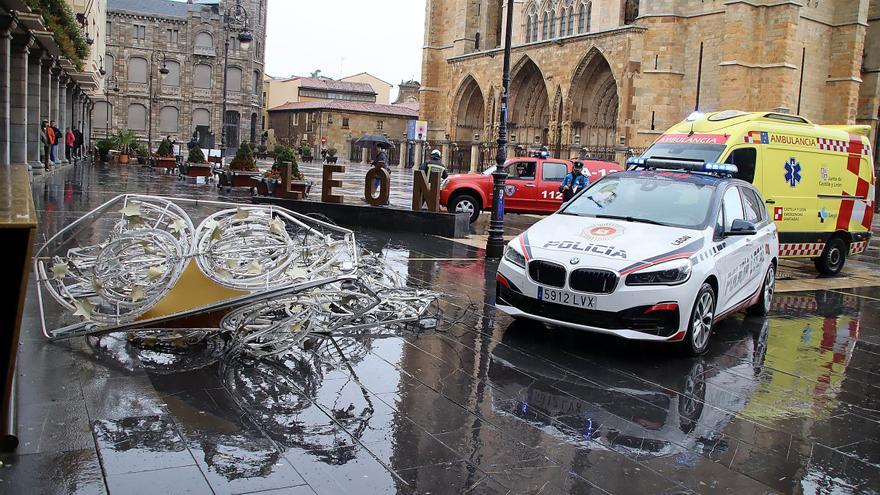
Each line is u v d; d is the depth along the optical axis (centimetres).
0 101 2081
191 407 554
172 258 668
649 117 4347
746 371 777
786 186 1484
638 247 797
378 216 1845
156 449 478
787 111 3928
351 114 8719
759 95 3981
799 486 498
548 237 848
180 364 651
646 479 493
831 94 4394
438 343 790
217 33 8488
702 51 4216
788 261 1852
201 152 3191
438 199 1844
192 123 8519
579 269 776
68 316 773
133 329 659
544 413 604
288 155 2341
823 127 1611
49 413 521
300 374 653
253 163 2744
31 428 494
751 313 1086
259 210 782
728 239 902
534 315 812
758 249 1002
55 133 3188
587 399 647
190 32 8381
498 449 524
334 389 621
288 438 513
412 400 610
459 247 1605
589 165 2378
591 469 502
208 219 688
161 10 8469
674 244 809
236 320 683
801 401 687
